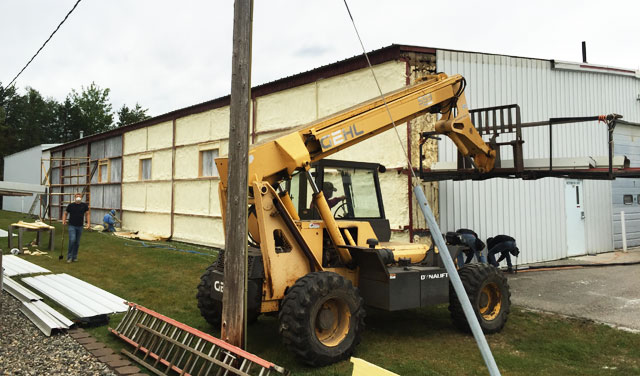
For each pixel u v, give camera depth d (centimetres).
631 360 476
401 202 888
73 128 6894
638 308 667
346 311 473
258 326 596
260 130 1228
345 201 565
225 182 496
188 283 846
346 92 1002
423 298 534
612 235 1263
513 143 744
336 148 548
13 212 3291
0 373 427
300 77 1111
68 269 976
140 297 736
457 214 945
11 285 772
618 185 1302
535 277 894
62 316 594
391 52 908
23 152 3412
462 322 560
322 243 518
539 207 1084
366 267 524
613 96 1293
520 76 1074
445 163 829
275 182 502
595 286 809
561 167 721
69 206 1083
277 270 468
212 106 1412
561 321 612
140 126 1805
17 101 6762
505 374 439
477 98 991
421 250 595
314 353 441
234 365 406
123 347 511
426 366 458
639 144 1386
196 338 521
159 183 1672
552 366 460
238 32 430
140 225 1783
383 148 925
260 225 464
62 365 454
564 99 1163
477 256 879
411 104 622
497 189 1009
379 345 524
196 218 1466
